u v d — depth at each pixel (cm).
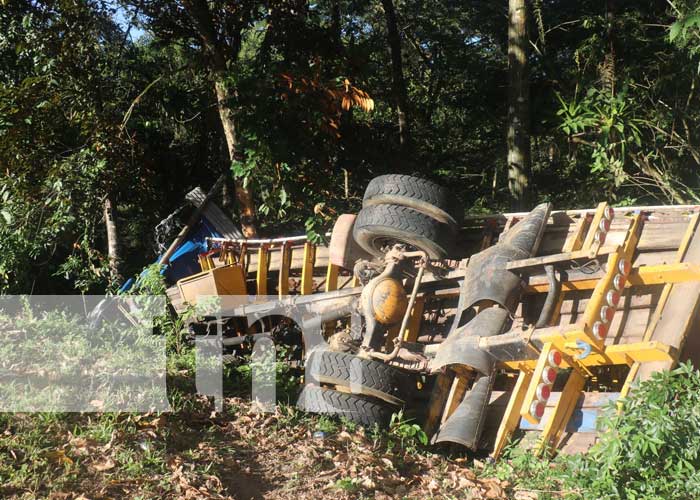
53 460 613
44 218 1356
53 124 1388
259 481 639
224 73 1236
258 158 1204
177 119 1691
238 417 757
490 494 631
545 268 771
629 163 1299
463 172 2120
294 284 1086
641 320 759
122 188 1502
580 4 1725
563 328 697
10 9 1380
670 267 730
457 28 2266
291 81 1186
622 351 688
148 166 1614
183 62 1773
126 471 610
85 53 1398
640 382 617
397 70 1959
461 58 2167
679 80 1262
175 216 1522
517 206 1280
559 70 1647
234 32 1376
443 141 2184
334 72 1313
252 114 1208
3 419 671
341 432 737
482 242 891
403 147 1927
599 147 1179
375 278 852
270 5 1340
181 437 688
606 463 581
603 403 712
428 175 1975
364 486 631
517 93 1286
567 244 824
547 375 676
